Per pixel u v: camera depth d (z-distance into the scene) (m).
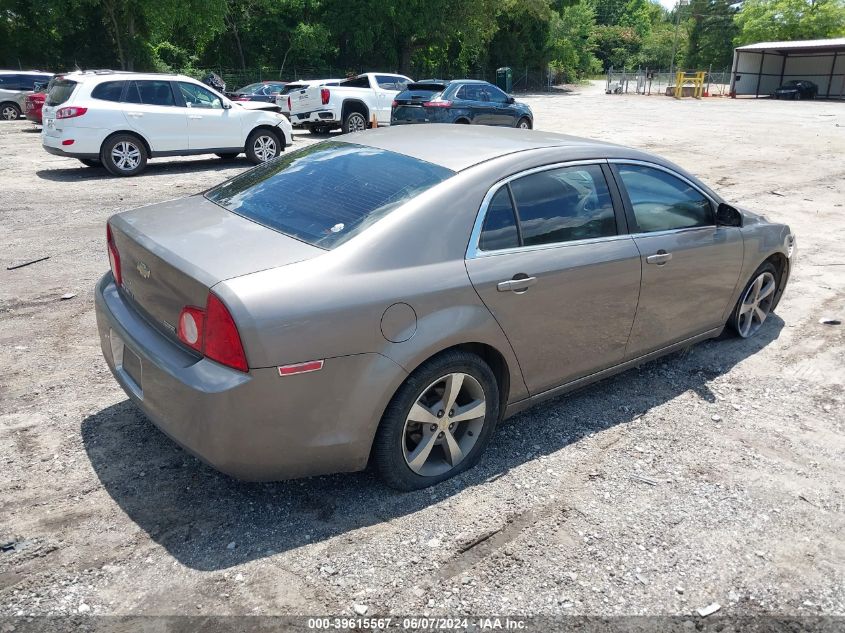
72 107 11.31
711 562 2.85
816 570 2.83
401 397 2.95
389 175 3.31
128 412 3.85
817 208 10.41
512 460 3.54
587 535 2.98
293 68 43.44
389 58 46.62
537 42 63.09
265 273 2.68
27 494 3.09
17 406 3.88
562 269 3.44
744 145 18.08
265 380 2.59
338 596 2.57
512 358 3.36
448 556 2.81
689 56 82.81
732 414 4.14
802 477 3.50
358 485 3.25
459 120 16.55
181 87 12.52
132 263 3.10
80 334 4.96
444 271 3.01
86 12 33.97
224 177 12.19
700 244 4.27
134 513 2.99
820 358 4.99
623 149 4.02
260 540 2.85
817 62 51.59
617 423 3.98
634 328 3.99
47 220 8.45
